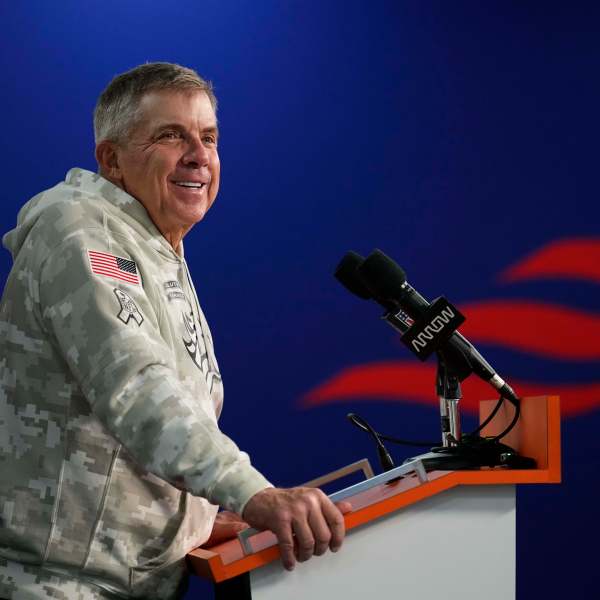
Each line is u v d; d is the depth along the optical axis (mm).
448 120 15148
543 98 15195
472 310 14938
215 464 4684
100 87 14523
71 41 14516
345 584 5008
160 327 5699
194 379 5871
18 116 14297
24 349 5449
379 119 15117
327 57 15117
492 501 5219
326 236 14945
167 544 5477
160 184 6160
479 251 15000
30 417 5422
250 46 14984
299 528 4574
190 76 6359
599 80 15211
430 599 5105
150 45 14719
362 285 6816
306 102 15047
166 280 5949
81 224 5492
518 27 15250
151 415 4781
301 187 14961
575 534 14664
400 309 6453
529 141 15148
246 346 14711
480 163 15109
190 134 6250
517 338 14875
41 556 5273
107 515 5316
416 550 5125
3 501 5367
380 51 15188
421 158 15102
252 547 5172
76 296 5129
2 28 14352
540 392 14805
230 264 14781
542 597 14555
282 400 14711
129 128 6188
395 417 14766
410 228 15008
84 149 14422
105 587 5324
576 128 15172
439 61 15211
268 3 15047
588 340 14859
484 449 5676
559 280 14977
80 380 4977
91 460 5332
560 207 15078
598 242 15016
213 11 14930
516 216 15055
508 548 5191
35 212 5887
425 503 5172
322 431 14703
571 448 14750
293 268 14867
